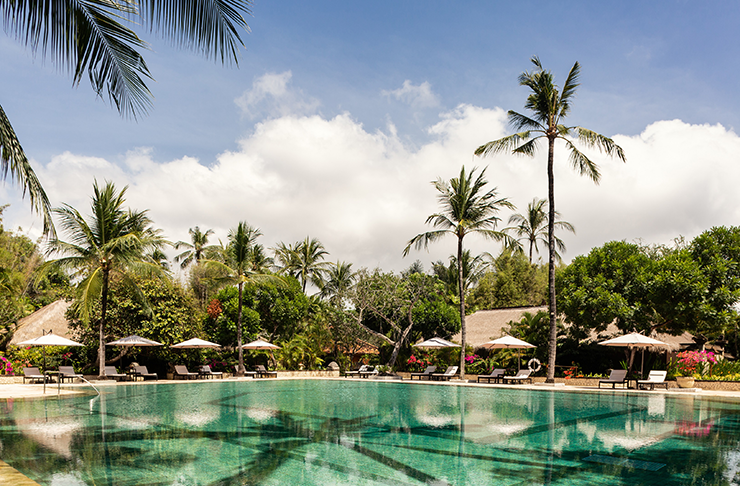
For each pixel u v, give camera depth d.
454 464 6.58
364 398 15.97
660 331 22.92
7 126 5.84
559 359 23.86
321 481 5.66
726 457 7.09
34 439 8.09
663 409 13.27
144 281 24.67
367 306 30.11
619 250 22.11
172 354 25.31
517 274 46.94
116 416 11.08
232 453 7.12
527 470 6.26
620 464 6.62
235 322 29.27
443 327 30.09
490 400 15.49
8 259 30.53
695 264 20.14
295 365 29.55
